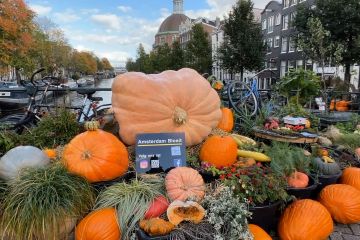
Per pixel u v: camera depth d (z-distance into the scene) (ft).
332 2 42.16
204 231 6.63
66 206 6.89
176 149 8.89
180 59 103.55
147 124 9.37
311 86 16.63
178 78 9.94
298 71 16.55
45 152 9.19
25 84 16.19
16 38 64.69
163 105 9.37
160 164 8.71
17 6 63.10
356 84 56.34
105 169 7.89
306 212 7.95
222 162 9.02
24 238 6.67
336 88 35.35
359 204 8.79
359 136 13.48
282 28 91.25
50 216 6.66
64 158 8.02
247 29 59.41
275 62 95.35
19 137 10.52
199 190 7.65
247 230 6.91
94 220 7.03
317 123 15.24
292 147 10.67
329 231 8.00
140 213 7.07
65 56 122.72
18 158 7.88
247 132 12.92
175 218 6.70
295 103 17.03
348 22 41.45
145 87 9.39
